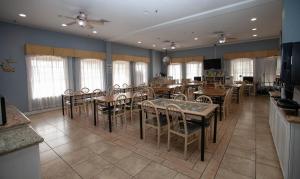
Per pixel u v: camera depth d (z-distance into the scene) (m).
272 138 3.06
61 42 5.91
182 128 2.54
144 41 7.85
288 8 2.75
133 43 8.38
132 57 8.71
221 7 3.96
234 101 6.62
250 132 3.39
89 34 6.33
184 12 4.21
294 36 2.72
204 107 2.69
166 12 4.16
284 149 1.93
